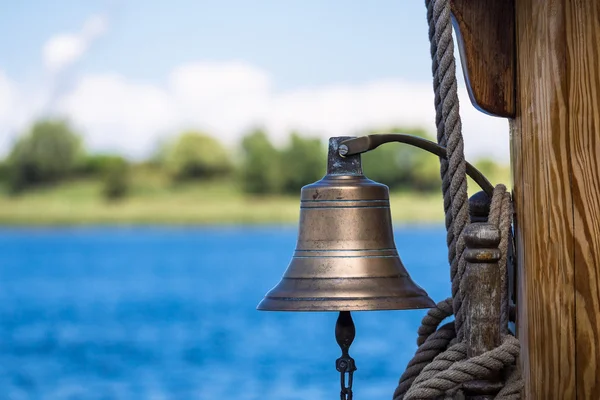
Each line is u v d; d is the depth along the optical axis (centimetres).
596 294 317
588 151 319
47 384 3247
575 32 321
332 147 362
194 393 2991
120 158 12544
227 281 7206
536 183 328
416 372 379
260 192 12156
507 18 352
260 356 3619
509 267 362
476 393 329
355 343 3600
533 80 331
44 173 12394
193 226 12419
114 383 3238
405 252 8788
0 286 7156
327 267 350
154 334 4434
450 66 342
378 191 361
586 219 319
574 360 319
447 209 360
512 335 351
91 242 12044
